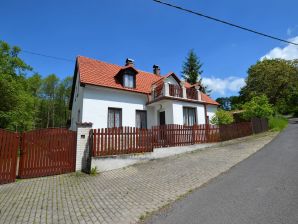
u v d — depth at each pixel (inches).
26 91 905.5
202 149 499.5
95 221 167.2
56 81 1876.2
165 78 677.9
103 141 369.1
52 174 327.9
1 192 246.8
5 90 687.7
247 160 343.6
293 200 171.3
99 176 321.4
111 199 217.9
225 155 405.4
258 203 173.0
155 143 439.8
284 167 274.5
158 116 668.7
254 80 1560.0
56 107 1856.5
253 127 717.3
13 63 834.8
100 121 550.9
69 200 218.1
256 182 227.5
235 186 222.8
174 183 261.4
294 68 1489.9
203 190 223.5
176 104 613.0
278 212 153.6
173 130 475.8
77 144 358.6
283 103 1550.2
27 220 171.0
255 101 855.7
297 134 587.8
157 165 371.6
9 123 708.0
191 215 164.4
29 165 313.0
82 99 547.5
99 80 583.2
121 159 375.2
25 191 250.1
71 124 792.9
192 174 295.1
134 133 408.8
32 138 321.7
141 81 725.9
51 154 332.8
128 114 608.1
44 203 209.6
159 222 158.2
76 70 704.4
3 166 287.7
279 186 207.2
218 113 720.3
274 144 466.3
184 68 1653.5
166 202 199.6
